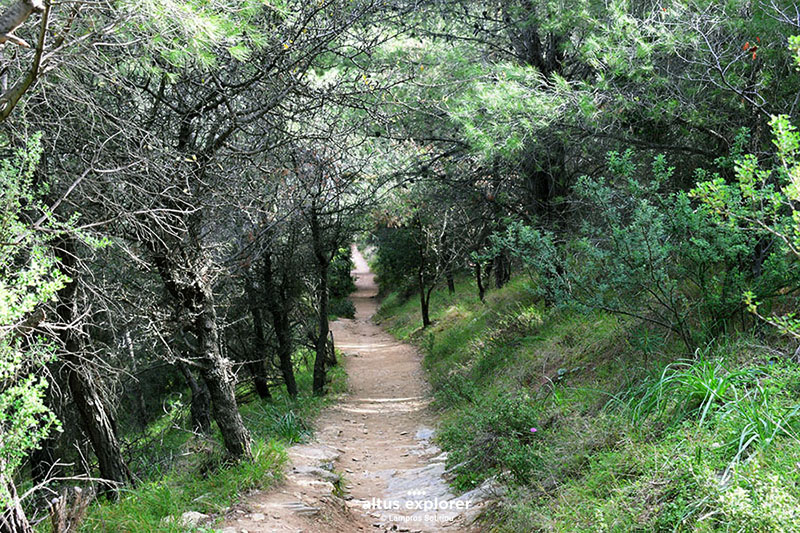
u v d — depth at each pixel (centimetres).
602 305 654
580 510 440
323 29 604
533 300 1371
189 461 723
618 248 616
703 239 560
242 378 1434
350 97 663
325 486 677
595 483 465
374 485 815
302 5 581
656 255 581
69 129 502
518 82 784
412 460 951
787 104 634
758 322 573
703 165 776
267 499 601
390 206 1555
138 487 631
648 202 633
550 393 793
